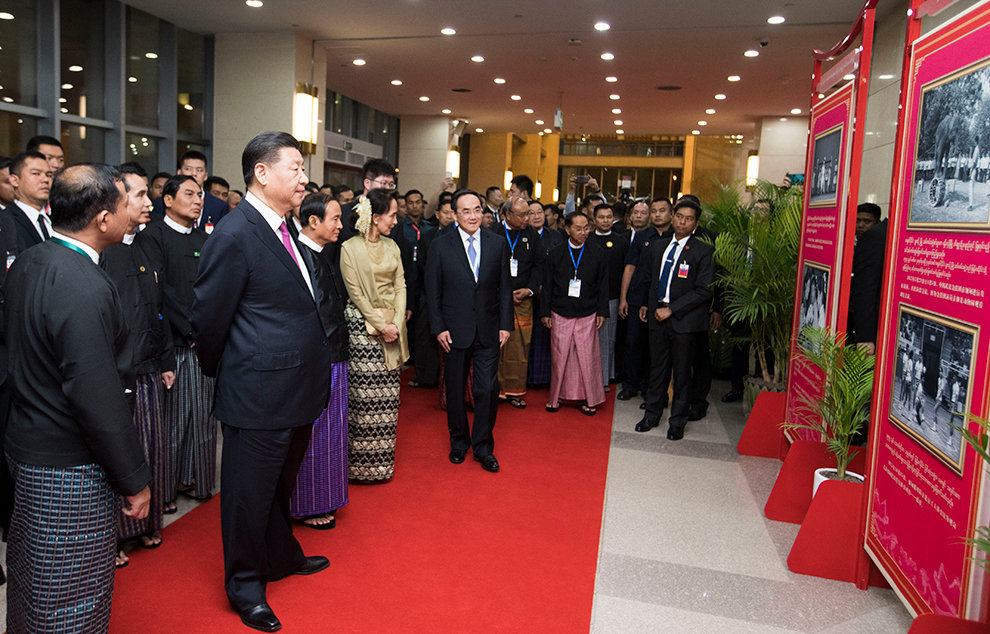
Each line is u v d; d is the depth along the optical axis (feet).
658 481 13.23
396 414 12.53
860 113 10.39
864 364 10.16
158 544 9.81
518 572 9.47
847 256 10.70
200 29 30.30
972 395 6.59
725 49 30.22
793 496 11.60
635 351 19.40
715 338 22.38
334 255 12.26
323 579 9.09
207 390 11.10
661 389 16.57
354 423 12.27
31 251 5.89
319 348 8.14
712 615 8.63
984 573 6.33
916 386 7.83
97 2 26.02
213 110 31.78
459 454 13.85
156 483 9.62
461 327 13.28
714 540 10.80
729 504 12.25
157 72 29.35
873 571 9.47
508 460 14.08
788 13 24.89
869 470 9.18
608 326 20.47
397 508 11.52
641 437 16.03
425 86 42.09
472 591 8.91
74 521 5.76
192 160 15.53
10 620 6.05
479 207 13.28
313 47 31.78
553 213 30.45
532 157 80.38
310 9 26.68
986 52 6.61
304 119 30.99
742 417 18.12
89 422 5.54
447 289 13.32
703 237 17.46
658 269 16.34
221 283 7.39
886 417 8.70
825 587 9.49
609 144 91.45
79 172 5.82
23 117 23.44
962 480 6.70
